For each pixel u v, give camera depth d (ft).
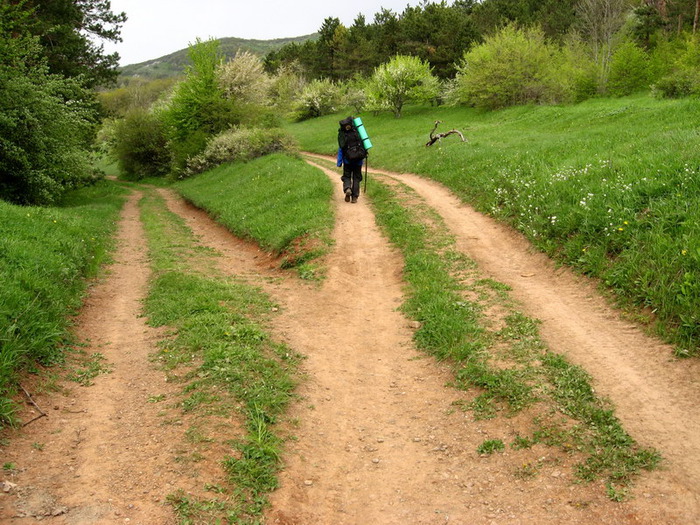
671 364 15.51
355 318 22.99
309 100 192.03
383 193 44.06
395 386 17.10
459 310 21.08
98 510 10.40
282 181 55.72
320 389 16.85
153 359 18.08
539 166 39.34
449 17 163.63
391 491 12.12
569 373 15.69
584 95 112.06
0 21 56.13
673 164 26.11
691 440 12.34
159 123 132.98
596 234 24.27
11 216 31.73
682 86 78.38
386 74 146.41
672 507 10.41
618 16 129.70
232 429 13.57
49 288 21.88
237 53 131.44
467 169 48.21
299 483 12.20
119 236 48.34
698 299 16.81
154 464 12.05
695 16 136.87
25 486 10.89
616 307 19.67
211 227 52.13
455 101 140.56
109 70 95.20
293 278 28.86
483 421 14.37
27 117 51.72
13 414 13.46
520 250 28.35
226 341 18.84
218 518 10.54
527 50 114.83
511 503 11.22
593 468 11.84
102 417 14.29
